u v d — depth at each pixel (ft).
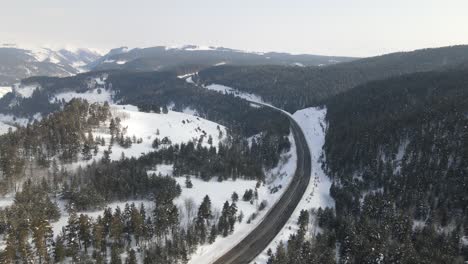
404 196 603.67
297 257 456.04
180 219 559.38
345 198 632.79
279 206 652.48
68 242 463.01
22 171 618.85
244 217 606.14
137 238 488.02
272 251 515.09
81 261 444.55
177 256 468.34
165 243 498.28
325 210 583.99
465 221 539.70
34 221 460.55
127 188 609.42
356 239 481.46
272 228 577.43
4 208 527.40
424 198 594.24
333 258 469.16
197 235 520.01
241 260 495.82
